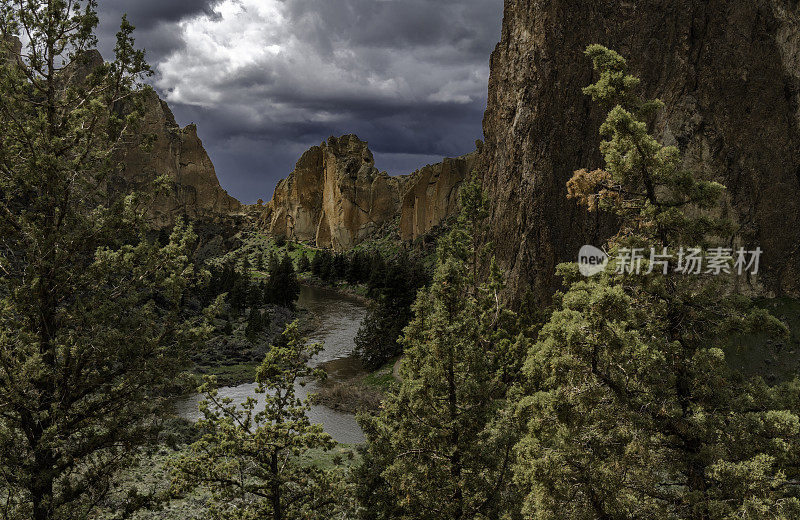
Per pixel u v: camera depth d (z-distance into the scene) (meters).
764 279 56.47
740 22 60.66
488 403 18.61
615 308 12.86
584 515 12.55
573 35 62.06
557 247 57.81
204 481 16.33
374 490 19.14
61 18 15.38
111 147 16.34
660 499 14.02
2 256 15.39
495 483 17.72
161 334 15.59
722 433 13.15
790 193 57.78
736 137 59.94
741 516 11.36
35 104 15.14
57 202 14.64
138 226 16.23
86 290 15.30
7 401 13.10
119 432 14.58
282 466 17.92
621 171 15.19
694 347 14.47
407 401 18.56
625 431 13.22
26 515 13.30
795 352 46.09
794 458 13.12
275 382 17.75
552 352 13.66
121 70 16.33
